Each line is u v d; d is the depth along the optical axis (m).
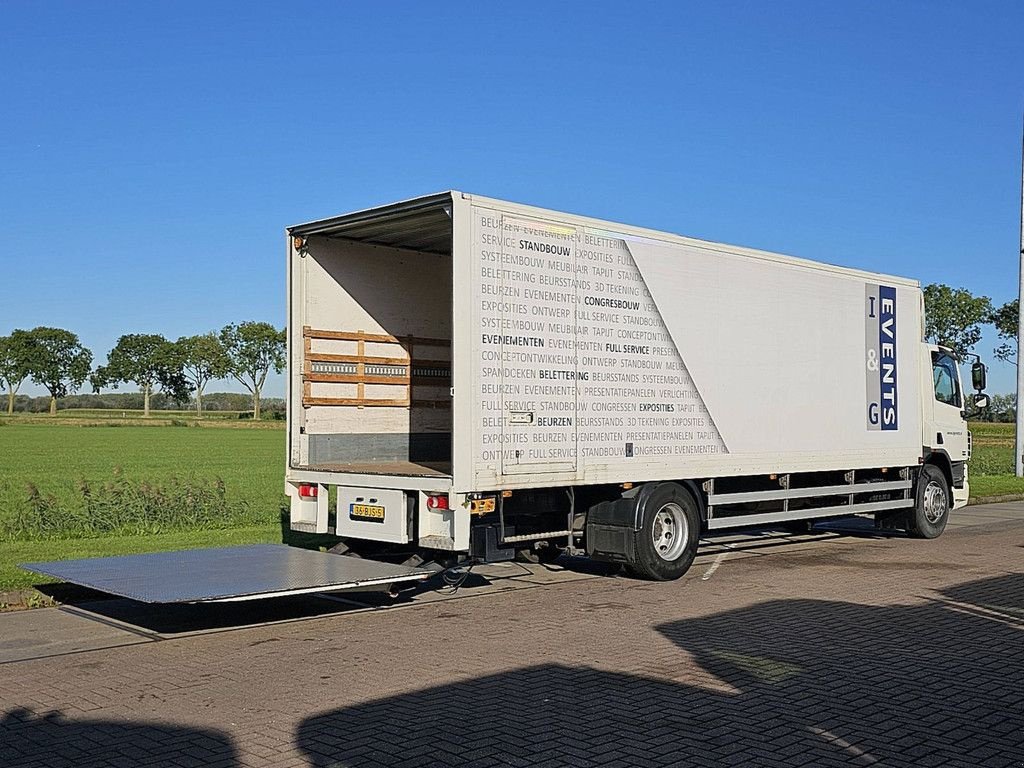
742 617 9.66
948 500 16.80
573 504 11.41
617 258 11.30
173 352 152.50
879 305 15.28
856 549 15.12
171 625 9.41
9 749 5.82
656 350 11.72
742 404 12.84
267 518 17.83
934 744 5.89
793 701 6.76
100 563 10.41
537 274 10.42
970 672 7.54
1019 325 31.36
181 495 17.56
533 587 11.52
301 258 11.75
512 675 7.45
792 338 13.66
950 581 11.91
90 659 8.05
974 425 84.44
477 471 9.85
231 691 7.04
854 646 8.40
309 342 11.78
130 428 95.25
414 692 6.99
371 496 10.62
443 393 13.21
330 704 6.70
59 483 28.95
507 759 5.61
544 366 10.48
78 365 165.25
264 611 10.12
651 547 11.57
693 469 12.19
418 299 12.96
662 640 8.63
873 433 15.05
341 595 10.99
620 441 11.30
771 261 13.34
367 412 12.35
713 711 6.52
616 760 5.60
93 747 5.85
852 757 5.66
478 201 9.91
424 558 10.45
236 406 164.12
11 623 9.49
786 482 13.83
